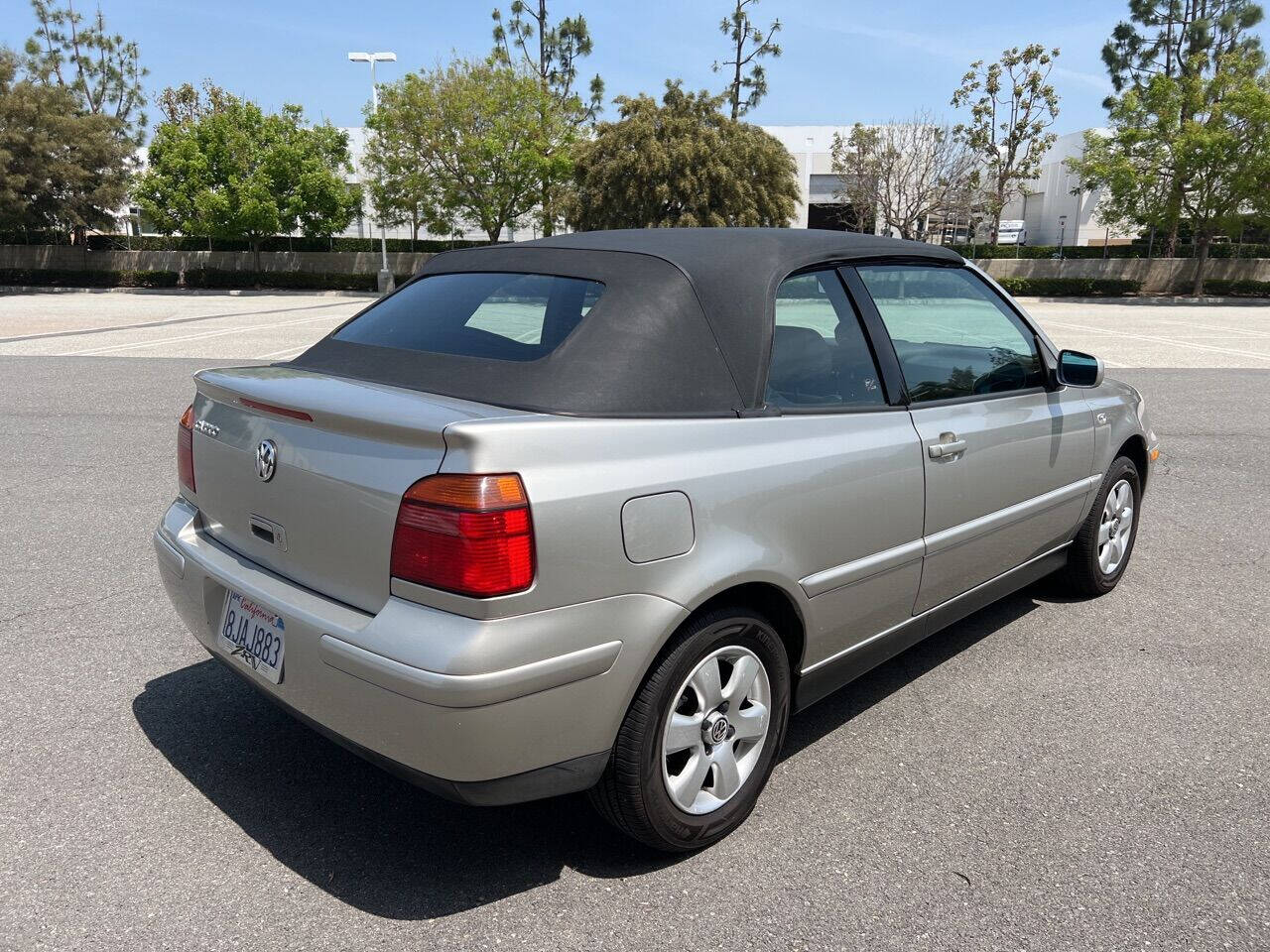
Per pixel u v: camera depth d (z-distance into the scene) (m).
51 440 7.81
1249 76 34.66
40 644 3.93
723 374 2.57
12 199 37.16
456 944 2.24
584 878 2.50
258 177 36.44
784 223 35.66
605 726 2.27
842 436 2.79
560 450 2.15
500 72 34.88
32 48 44.06
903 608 3.15
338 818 2.77
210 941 2.24
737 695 2.59
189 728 3.27
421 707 2.05
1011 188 44.59
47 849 2.59
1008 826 2.74
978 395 3.42
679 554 2.32
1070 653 3.97
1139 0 47.25
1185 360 14.77
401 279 40.94
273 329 19.27
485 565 2.03
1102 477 4.25
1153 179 35.03
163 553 2.93
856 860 2.59
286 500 2.43
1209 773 3.04
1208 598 4.60
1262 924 2.33
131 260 41.81
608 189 34.38
